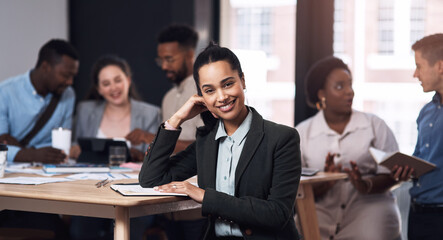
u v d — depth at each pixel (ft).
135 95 10.83
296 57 11.36
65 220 9.45
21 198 5.71
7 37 13.64
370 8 11.02
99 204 5.26
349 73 9.06
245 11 13.44
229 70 5.07
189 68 10.62
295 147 5.20
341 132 9.07
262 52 13.29
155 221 9.72
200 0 13.52
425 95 10.57
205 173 5.37
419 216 7.50
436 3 10.50
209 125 5.51
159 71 14.06
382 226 8.50
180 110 5.60
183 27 10.64
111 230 9.56
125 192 5.28
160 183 5.60
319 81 9.12
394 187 8.66
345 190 8.77
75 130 10.75
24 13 13.96
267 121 5.39
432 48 7.46
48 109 10.07
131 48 14.39
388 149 8.81
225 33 13.65
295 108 11.40
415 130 10.70
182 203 5.70
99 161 8.98
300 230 7.72
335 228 8.74
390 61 10.91
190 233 9.89
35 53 14.23
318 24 11.25
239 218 4.94
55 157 8.69
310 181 7.22
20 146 9.90
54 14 14.52
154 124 10.53
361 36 11.10
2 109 9.89
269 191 5.18
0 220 8.55
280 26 13.11
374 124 8.94
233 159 5.33
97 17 14.74
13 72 13.82
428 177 7.38
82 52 14.90
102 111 10.51
